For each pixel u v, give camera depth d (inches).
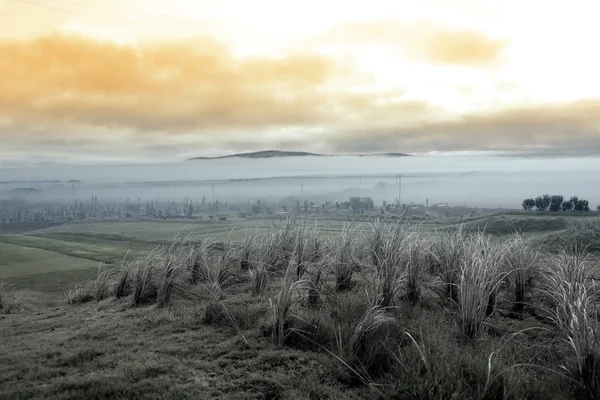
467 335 204.2
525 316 251.3
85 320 270.5
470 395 150.5
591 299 238.1
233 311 247.0
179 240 405.4
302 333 209.9
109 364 180.9
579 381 157.9
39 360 186.2
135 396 152.6
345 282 303.6
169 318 253.1
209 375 171.9
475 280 215.3
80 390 154.7
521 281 264.7
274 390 160.9
